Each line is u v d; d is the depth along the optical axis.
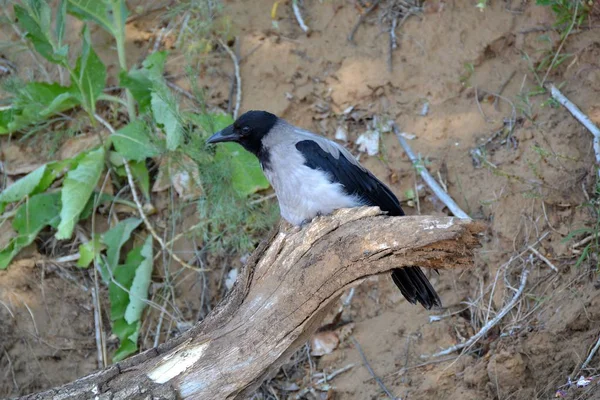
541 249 10.75
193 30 12.96
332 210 9.27
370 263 7.24
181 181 12.10
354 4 13.09
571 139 11.27
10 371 11.53
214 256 11.83
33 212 11.95
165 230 12.03
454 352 10.54
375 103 12.41
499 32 12.39
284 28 13.05
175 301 11.71
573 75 11.85
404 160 11.91
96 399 7.73
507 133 11.75
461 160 11.74
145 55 13.08
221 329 7.93
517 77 12.16
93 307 11.76
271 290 7.84
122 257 11.98
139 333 11.58
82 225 12.16
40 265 11.91
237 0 13.30
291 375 11.03
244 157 11.78
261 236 11.86
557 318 10.09
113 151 12.31
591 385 9.28
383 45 12.72
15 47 13.24
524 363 9.87
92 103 11.98
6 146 12.63
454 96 12.22
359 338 10.99
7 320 11.66
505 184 11.29
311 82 12.62
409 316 10.97
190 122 12.08
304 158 9.27
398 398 10.29
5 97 12.96
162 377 7.81
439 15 12.73
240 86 12.63
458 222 6.70
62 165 12.08
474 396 9.93
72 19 13.35
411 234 6.88
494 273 10.84
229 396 7.82
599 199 10.55
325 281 7.53
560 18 12.05
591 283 10.16
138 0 13.44
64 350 11.62
